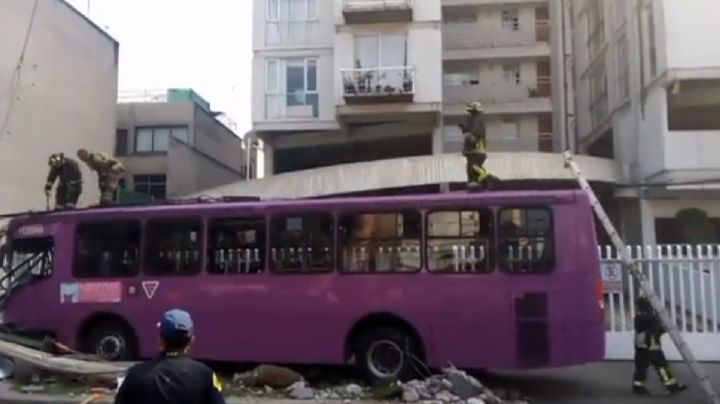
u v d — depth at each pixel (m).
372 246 10.40
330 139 27.50
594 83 29.22
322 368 11.49
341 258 10.46
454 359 9.90
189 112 35.75
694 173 20.12
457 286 10.02
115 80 30.77
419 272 10.16
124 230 11.48
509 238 9.98
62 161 14.26
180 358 3.62
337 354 10.27
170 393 3.47
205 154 33.81
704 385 8.66
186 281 11.02
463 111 33.16
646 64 22.00
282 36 26.61
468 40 33.75
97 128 28.92
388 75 25.23
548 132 33.38
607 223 9.42
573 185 16.03
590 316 9.57
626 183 21.77
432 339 9.98
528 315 9.73
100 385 10.27
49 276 11.80
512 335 9.76
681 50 20.00
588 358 9.51
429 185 20.80
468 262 10.05
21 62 23.70
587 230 9.80
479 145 11.74
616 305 12.74
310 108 26.22
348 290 10.34
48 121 25.19
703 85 20.62
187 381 3.51
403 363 10.07
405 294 10.15
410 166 20.84
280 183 22.48
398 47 25.48
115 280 11.39
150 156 35.50
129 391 3.50
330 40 26.30
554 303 9.68
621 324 12.71
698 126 22.94
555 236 9.84
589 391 10.19
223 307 10.78
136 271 11.30
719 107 22.38
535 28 33.62
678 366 11.96
